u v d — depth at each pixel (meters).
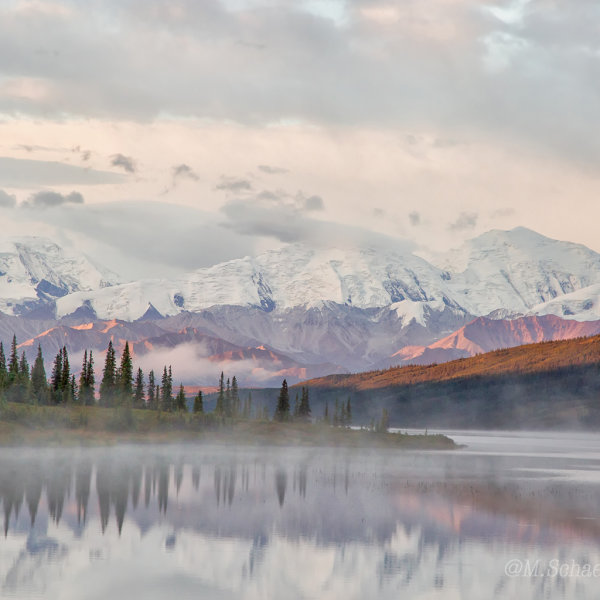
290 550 106.12
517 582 92.94
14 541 108.25
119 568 95.81
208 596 86.12
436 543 110.88
